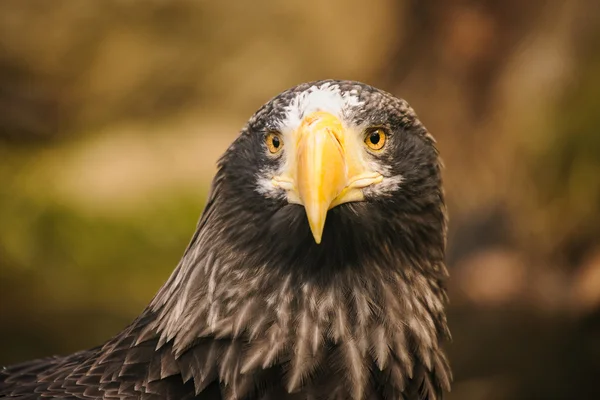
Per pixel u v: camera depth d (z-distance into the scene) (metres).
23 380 5.69
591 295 12.73
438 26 16.22
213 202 5.33
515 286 13.65
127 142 16.19
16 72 16.36
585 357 11.51
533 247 14.34
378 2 16.91
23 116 16.41
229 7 17.03
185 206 14.34
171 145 16.11
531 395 10.93
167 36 16.86
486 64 15.89
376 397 5.03
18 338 11.66
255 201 5.07
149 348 5.11
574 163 14.61
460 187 15.51
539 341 11.91
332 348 4.99
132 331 5.28
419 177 5.25
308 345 4.95
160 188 14.76
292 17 17.25
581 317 12.41
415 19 16.42
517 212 14.73
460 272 14.27
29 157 15.89
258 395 4.89
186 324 5.00
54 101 16.58
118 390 4.94
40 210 13.89
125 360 5.07
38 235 13.52
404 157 5.20
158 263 13.43
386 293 5.14
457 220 15.04
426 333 5.23
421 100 16.45
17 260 13.07
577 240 14.16
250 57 17.34
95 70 16.67
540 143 15.02
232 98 17.38
